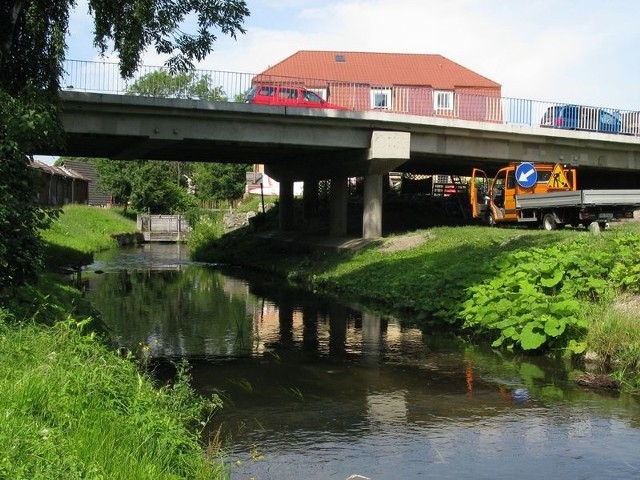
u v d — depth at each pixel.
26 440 4.82
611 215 24.97
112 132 25.08
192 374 10.77
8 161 10.23
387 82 60.97
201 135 26.27
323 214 43.44
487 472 6.60
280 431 7.87
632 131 33.38
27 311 9.49
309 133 28.06
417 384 10.07
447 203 42.78
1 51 12.62
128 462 5.37
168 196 72.88
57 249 33.09
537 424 8.08
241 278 28.34
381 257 24.97
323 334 14.41
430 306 16.12
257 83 29.23
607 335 10.87
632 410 8.62
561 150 32.50
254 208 58.81
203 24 16.06
